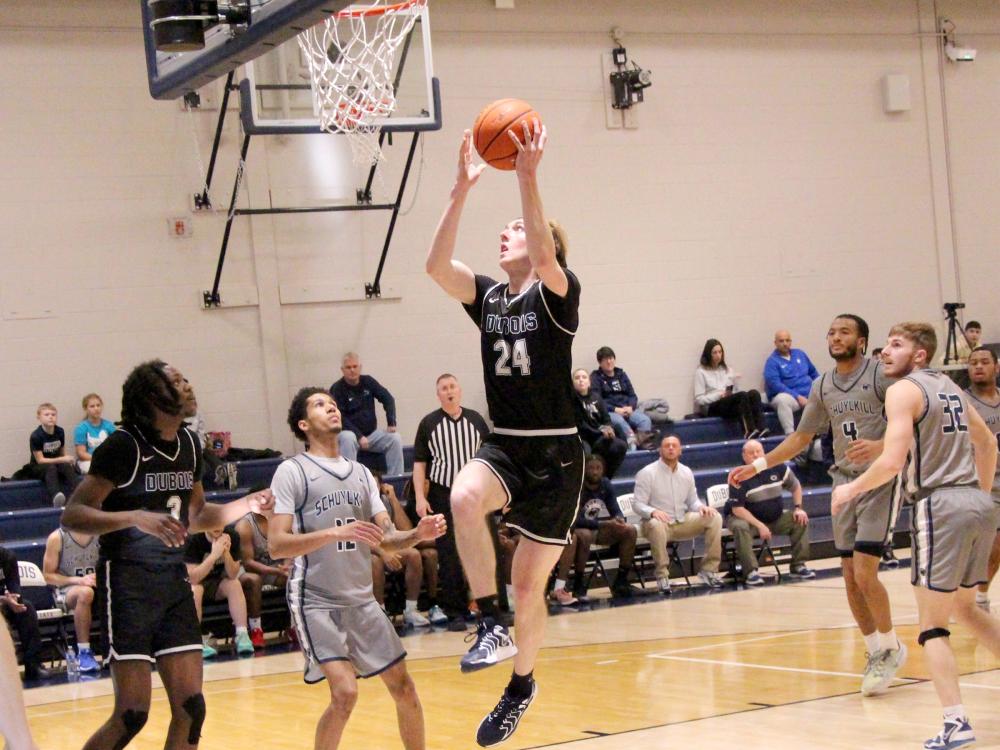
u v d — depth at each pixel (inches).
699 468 542.6
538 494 164.1
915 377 209.0
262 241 521.7
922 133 645.3
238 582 397.4
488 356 167.2
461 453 412.2
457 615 425.7
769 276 611.2
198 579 387.9
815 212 622.2
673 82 597.6
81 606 379.6
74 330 493.4
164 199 506.3
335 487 196.1
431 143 549.6
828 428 557.0
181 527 164.7
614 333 581.3
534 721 251.3
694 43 602.2
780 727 229.1
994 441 215.2
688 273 595.8
